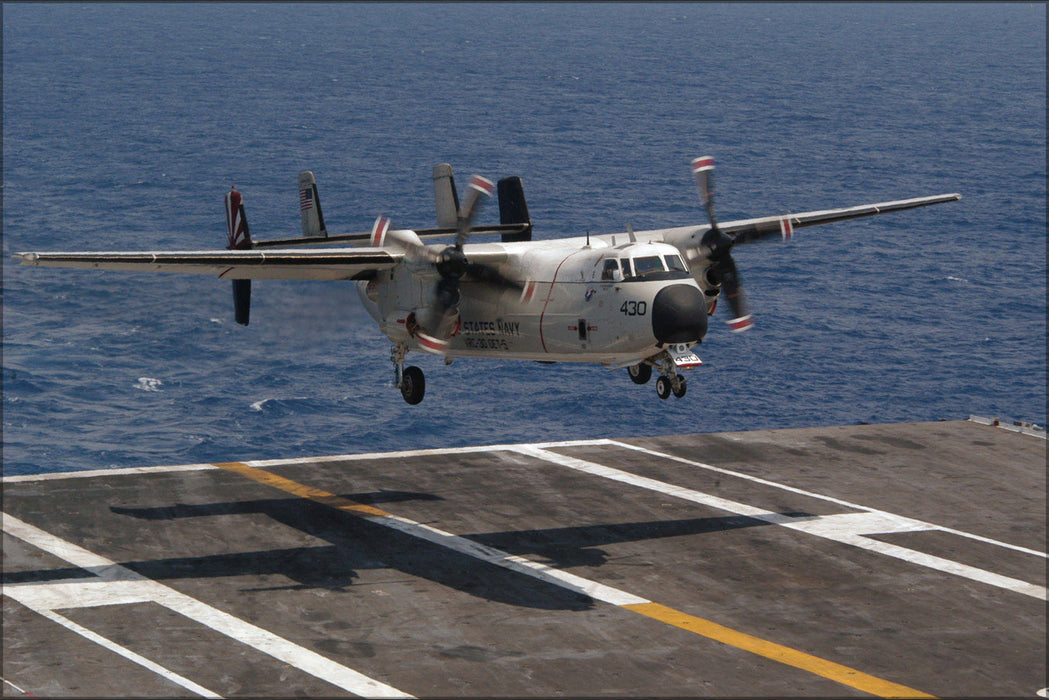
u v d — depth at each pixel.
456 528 97.12
